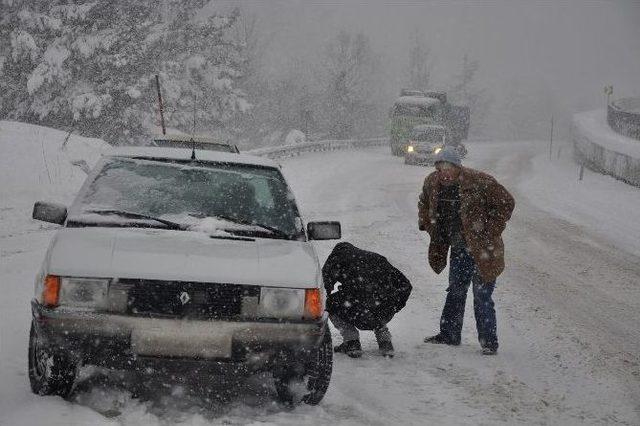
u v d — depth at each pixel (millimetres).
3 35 39531
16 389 6227
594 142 50469
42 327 5602
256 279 5906
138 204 6980
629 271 16078
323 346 6512
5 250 13812
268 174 7848
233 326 5727
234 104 52375
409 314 10961
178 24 48250
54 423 5320
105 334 5586
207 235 6547
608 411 6980
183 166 7645
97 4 40281
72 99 38719
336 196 28969
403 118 58906
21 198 19703
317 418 6125
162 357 5633
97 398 6152
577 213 27531
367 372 7844
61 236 6266
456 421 6410
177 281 5734
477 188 8766
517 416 6660
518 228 22672
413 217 23859
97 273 5699
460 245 9047
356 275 8398
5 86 39688
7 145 23141
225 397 6531
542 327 10508
